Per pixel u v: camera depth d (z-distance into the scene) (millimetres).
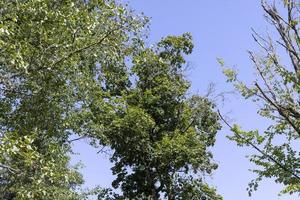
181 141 29484
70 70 11797
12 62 9273
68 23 10320
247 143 10188
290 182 10109
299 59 9258
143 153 31703
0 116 11789
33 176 10023
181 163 30266
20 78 11047
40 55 10352
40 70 10805
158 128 31609
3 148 8000
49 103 12023
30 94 11664
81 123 14266
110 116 28078
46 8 9953
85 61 12172
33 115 12023
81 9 11242
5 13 9812
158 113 32094
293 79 9133
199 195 30859
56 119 12594
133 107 30172
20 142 8266
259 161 10367
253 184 10656
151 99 31391
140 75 32812
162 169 31172
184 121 32406
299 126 9391
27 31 10133
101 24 11250
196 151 29594
